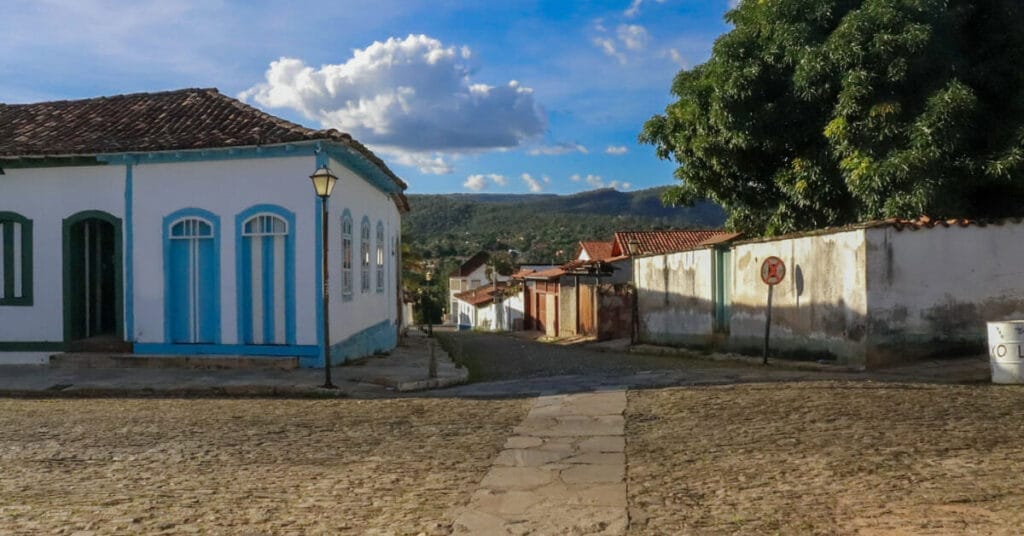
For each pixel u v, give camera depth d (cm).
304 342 1384
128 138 1444
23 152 1402
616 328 2511
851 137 1396
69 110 1672
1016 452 644
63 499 589
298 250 1381
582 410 915
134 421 911
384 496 586
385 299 2056
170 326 1419
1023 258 1217
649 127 1892
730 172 1741
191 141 1384
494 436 795
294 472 664
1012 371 989
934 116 1306
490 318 5362
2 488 623
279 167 1388
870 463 625
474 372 1530
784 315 1451
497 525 509
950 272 1212
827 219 1605
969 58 1465
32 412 984
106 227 1559
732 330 1662
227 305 1403
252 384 1178
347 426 870
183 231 1422
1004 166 1303
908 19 1370
